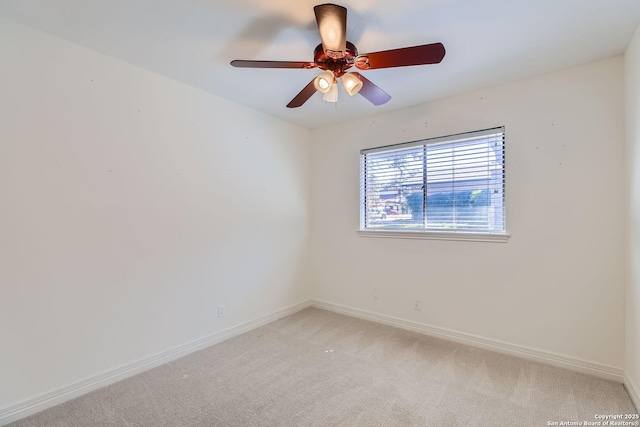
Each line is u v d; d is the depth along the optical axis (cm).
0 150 171
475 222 272
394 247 316
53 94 189
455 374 222
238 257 299
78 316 198
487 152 266
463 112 274
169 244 246
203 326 269
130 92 224
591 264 220
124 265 220
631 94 191
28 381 179
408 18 171
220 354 256
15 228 175
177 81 252
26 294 179
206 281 272
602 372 216
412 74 237
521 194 246
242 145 304
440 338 285
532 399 192
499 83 254
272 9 165
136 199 227
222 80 250
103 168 210
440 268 287
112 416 178
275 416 177
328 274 371
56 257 190
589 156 220
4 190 172
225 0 158
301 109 314
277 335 295
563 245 230
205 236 272
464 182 278
